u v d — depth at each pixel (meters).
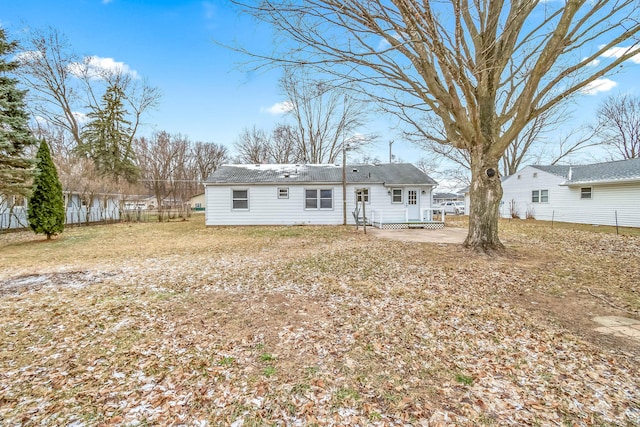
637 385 2.47
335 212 16.97
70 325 3.64
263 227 15.87
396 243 9.85
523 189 21.38
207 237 12.27
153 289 5.14
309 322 3.74
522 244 9.74
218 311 4.11
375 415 2.10
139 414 2.11
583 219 17.08
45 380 2.51
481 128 7.70
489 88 7.46
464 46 5.82
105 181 20.34
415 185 16.73
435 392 2.38
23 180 11.19
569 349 3.07
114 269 6.68
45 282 5.62
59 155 20.14
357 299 4.60
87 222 18.47
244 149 34.44
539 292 4.93
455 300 4.54
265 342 3.21
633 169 14.91
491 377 2.59
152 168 37.78
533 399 2.29
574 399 2.29
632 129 25.89
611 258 7.55
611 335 3.39
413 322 3.74
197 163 44.56
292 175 17.73
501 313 4.04
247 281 5.61
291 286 5.28
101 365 2.75
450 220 21.30
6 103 11.68
